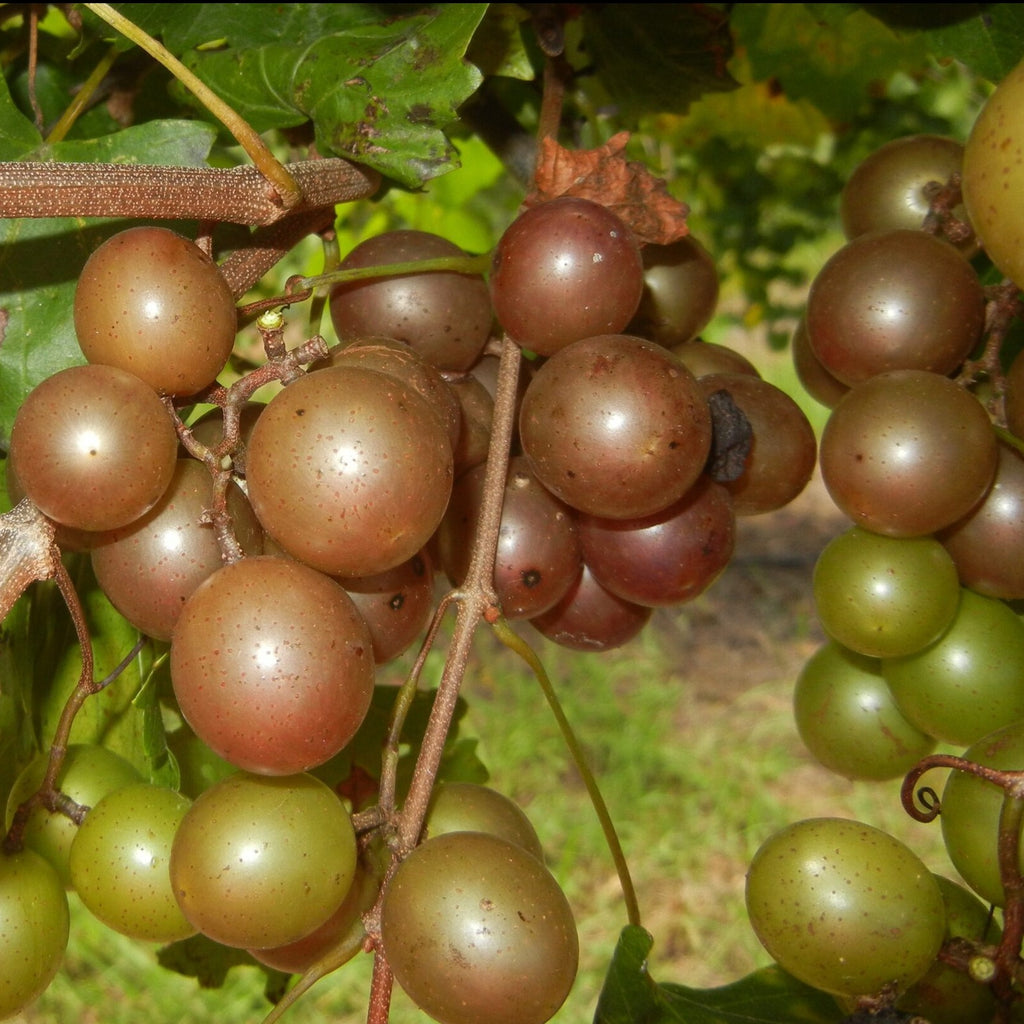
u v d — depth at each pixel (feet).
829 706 0.89
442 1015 0.61
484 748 2.75
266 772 0.62
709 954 2.31
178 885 0.64
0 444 0.79
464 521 0.77
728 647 3.21
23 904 0.70
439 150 0.85
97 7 0.69
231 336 0.67
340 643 0.61
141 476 0.63
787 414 0.84
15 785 0.77
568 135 1.23
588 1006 2.18
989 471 0.77
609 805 2.62
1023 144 0.65
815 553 3.55
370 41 0.91
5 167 0.69
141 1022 2.12
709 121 1.79
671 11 1.14
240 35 0.99
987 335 0.88
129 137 0.87
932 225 0.86
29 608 0.83
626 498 0.69
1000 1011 0.72
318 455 0.61
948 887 0.79
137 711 0.89
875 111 2.69
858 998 0.70
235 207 0.75
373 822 0.66
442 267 0.79
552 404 0.69
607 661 3.08
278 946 0.64
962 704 0.81
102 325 0.65
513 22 1.03
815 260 4.27
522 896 0.61
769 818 2.57
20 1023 2.10
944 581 0.79
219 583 0.62
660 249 0.87
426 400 0.65
